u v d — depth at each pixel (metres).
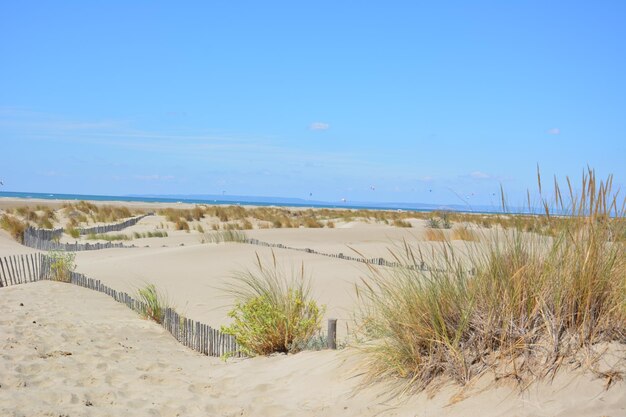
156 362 8.02
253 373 7.15
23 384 6.60
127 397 6.41
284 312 8.45
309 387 6.10
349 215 51.06
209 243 22.19
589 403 4.12
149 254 20.45
